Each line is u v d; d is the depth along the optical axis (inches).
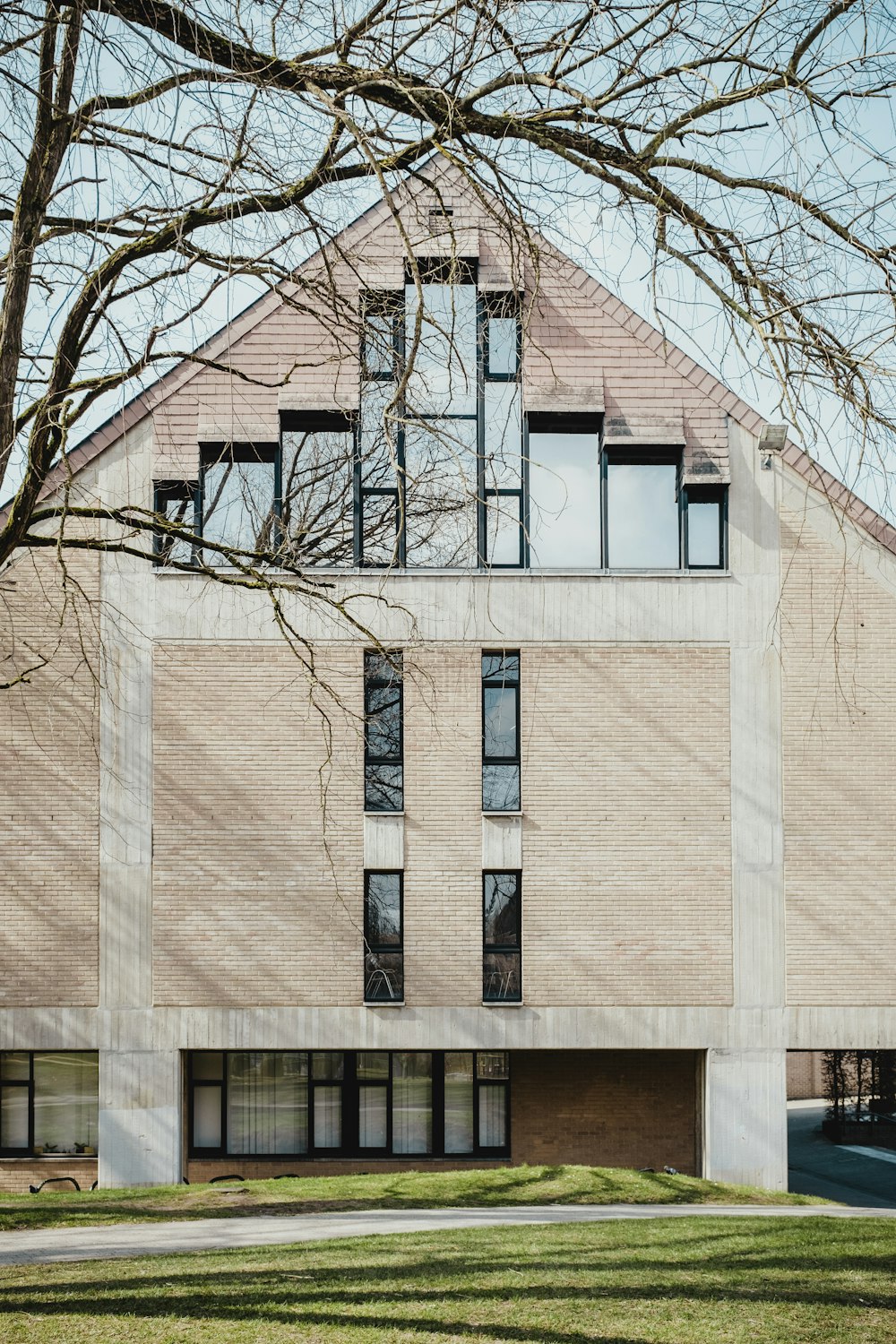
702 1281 385.7
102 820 719.1
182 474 725.9
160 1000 711.1
